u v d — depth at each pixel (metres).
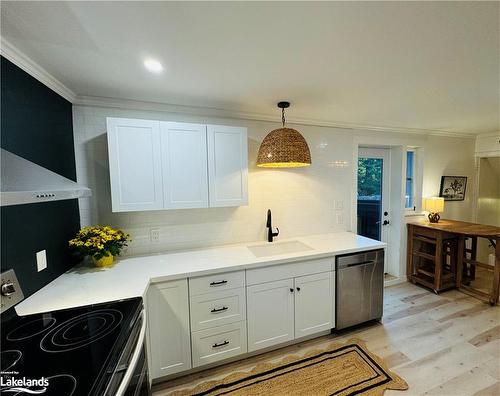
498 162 4.13
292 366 1.97
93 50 1.32
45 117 1.62
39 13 1.02
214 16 1.05
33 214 1.44
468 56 1.42
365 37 1.23
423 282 3.39
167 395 1.72
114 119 1.84
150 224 2.26
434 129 3.46
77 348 0.97
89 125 2.05
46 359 0.91
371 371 1.91
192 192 2.06
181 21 1.09
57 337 1.04
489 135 3.82
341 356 2.08
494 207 4.35
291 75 1.66
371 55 1.40
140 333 1.21
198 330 1.86
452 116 2.73
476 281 3.60
